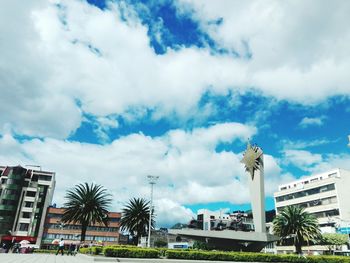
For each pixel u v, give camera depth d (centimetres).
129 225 6425
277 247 9125
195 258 3145
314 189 8838
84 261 2844
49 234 9162
